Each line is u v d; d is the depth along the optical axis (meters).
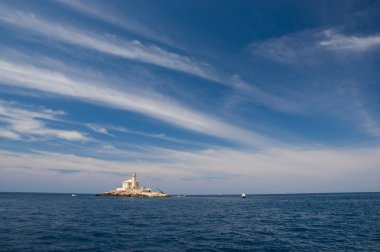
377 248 29.00
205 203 136.50
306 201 155.50
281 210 85.50
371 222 50.59
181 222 52.25
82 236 35.00
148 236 35.97
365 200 152.00
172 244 31.14
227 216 65.31
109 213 69.88
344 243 31.94
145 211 78.50
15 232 36.94
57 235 35.31
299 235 37.75
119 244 30.59
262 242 32.91
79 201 139.88
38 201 135.12
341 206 101.12
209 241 33.28
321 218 59.69
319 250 28.67
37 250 26.83
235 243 32.25
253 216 65.56
